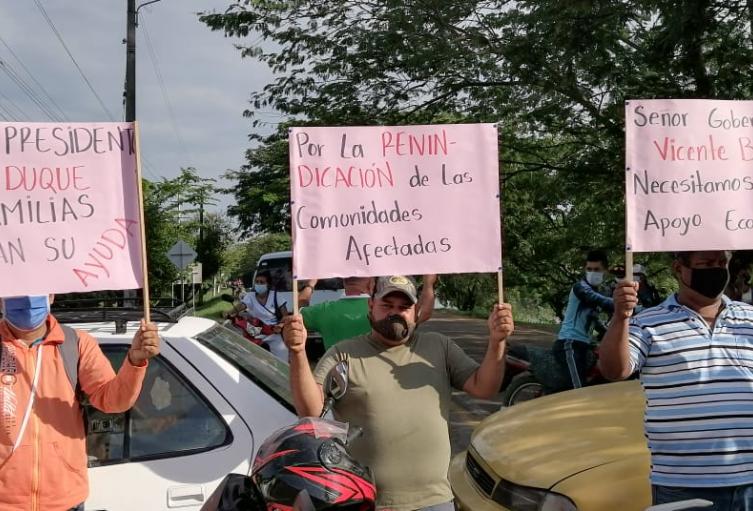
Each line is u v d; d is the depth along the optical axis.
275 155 22.28
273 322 8.50
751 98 11.22
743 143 3.53
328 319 5.22
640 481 3.32
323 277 3.49
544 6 12.26
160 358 3.60
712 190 3.49
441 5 14.16
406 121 15.92
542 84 13.37
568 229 15.97
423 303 4.45
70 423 3.04
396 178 3.58
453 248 3.59
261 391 3.69
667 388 3.07
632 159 3.47
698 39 10.48
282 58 15.87
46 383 3.01
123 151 3.36
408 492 3.14
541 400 4.68
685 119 3.50
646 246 3.44
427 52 14.37
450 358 3.41
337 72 15.54
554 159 15.91
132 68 19.25
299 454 2.33
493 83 14.72
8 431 2.92
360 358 3.29
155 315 4.20
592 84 12.95
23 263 3.24
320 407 3.24
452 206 3.60
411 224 3.58
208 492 3.31
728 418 3.00
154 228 23.25
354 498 2.30
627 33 12.71
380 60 15.23
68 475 3.01
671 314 3.15
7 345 3.00
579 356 7.04
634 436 3.70
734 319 3.13
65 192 3.29
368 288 5.24
